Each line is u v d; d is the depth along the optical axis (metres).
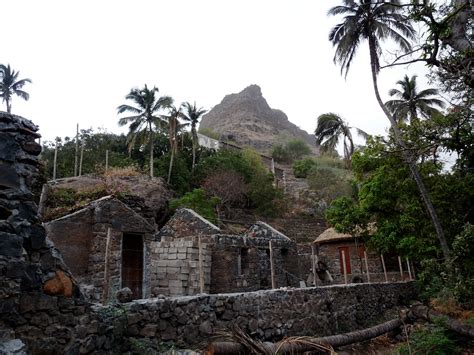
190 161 38.75
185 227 17.36
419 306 12.12
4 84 40.31
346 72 20.09
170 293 13.41
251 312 7.81
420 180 14.56
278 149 71.62
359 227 18.23
